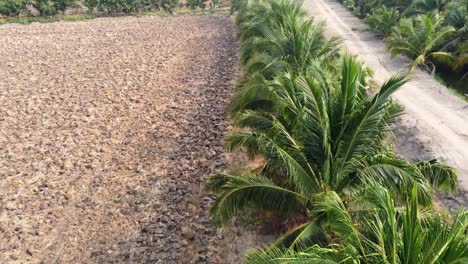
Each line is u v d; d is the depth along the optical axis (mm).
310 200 8609
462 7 25297
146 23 45656
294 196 8758
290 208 8773
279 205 8711
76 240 12016
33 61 30953
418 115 17094
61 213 13219
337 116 8727
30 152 17031
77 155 16781
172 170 15516
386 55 27219
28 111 21328
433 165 9023
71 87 25031
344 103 8602
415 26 25984
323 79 10078
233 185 8641
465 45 22828
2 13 47094
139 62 30094
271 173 9688
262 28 18578
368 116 8172
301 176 8445
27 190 14406
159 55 31875
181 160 16203
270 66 13820
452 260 5145
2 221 12797
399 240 5777
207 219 12500
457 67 23016
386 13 31375
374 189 6582
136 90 24266
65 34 40156
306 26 15539
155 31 41125
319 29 15930
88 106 21922
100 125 19578
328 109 8828
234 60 29094
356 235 5973
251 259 6484
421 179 7973
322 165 8742
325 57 14547
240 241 11250
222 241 11508
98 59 31203
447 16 25703
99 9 51094
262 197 8664
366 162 8344
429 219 6418
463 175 12625
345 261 5785
